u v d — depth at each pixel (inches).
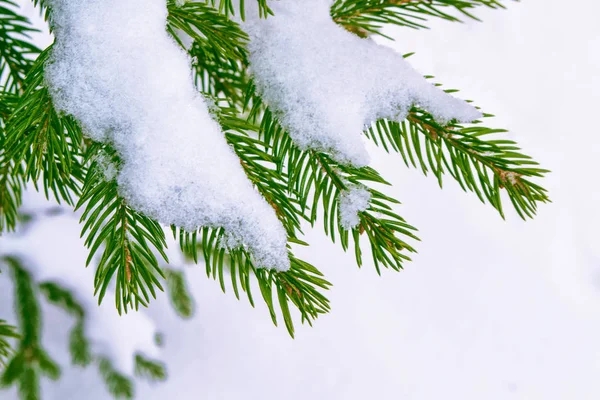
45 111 21.3
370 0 23.3
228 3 21.7
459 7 23.0
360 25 23.7
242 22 22.9
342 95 22.5
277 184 22.2
